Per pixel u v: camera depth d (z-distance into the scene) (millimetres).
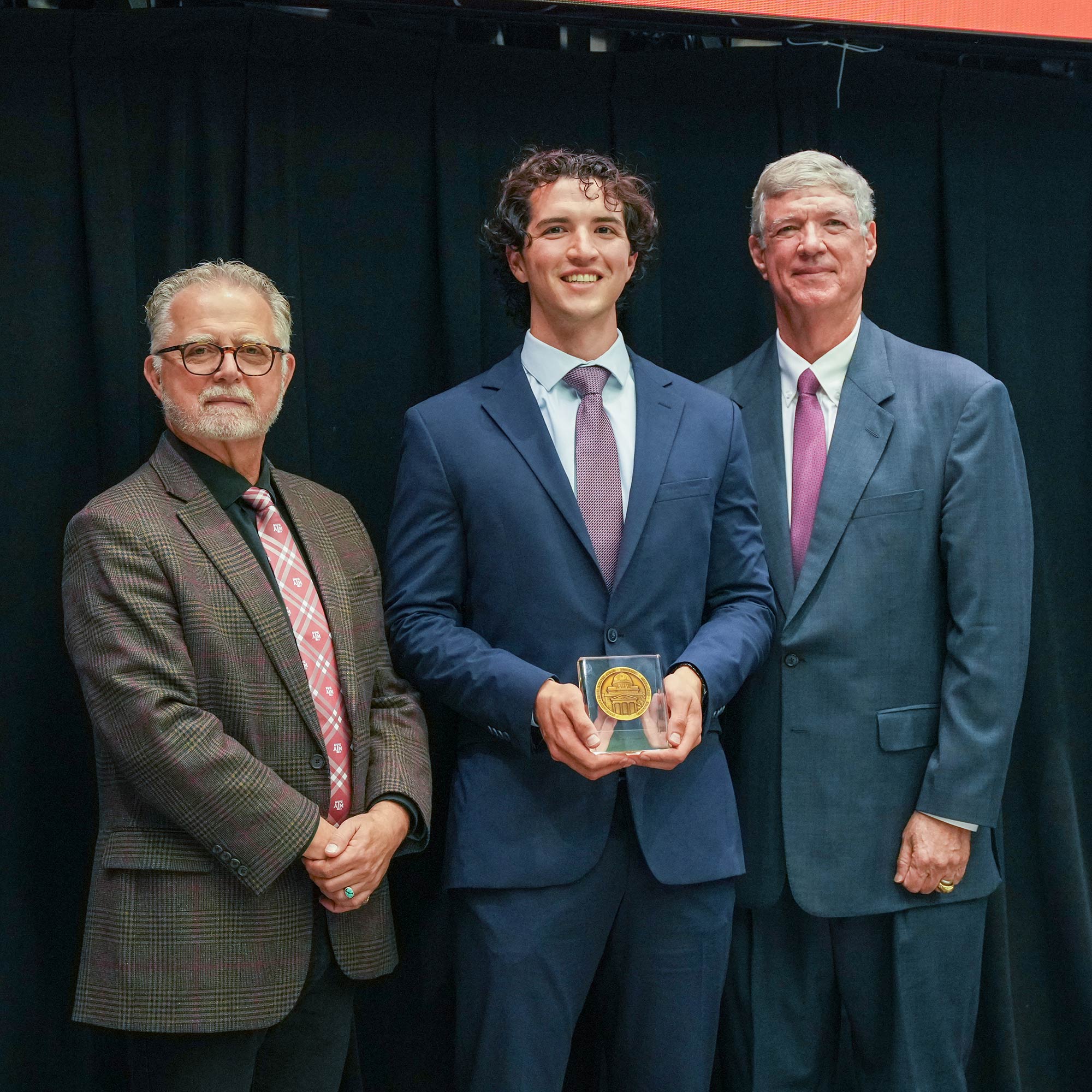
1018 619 1870
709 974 1789
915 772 1889
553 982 1742
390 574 1869
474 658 1735
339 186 2221
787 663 1901
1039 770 2383
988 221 2420
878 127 2381
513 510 1791
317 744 1641
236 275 1764
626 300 2279
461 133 2248
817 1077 2008
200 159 2145
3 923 2002
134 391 2105
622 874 1784
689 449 1859
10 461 2074
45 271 2094
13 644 2057
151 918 1540
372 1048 2195
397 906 2182
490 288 2271
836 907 1852
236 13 2127
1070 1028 2354
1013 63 2426
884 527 1891
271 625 1631
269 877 1540
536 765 1770
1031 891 2383
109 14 2090
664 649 1797
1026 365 2434
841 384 1998
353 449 2238
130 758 1537
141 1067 1669
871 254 2035
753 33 2275
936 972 1876
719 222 2350
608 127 2316
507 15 2191
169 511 1644
